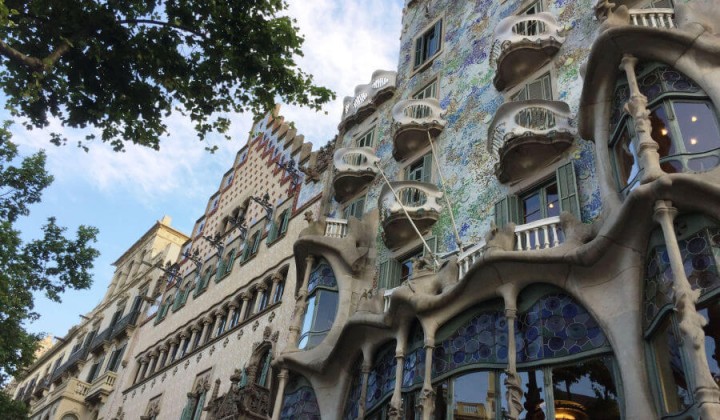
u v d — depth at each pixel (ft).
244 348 84.38
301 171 97.45
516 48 62.18
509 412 37.50
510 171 56.29
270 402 64.59
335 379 58.49
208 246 120.26
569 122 53.88
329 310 65.67
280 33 49.85
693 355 29.45
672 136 39.17
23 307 78.48
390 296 51.60
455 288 45.47
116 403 115.85
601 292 39.50
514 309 42.37
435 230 63.10
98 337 145.69
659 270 35.68
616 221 37.81
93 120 46.11
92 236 83.76
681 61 41.68
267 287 91.15
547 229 44.73
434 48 85.97
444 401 43.50
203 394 86.53
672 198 35.22
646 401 33.73
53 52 40.75
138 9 45.80
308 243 70.79
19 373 79.97
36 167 79.05
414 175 72.49
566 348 39.40
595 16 58.39
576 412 37.06
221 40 48.67
